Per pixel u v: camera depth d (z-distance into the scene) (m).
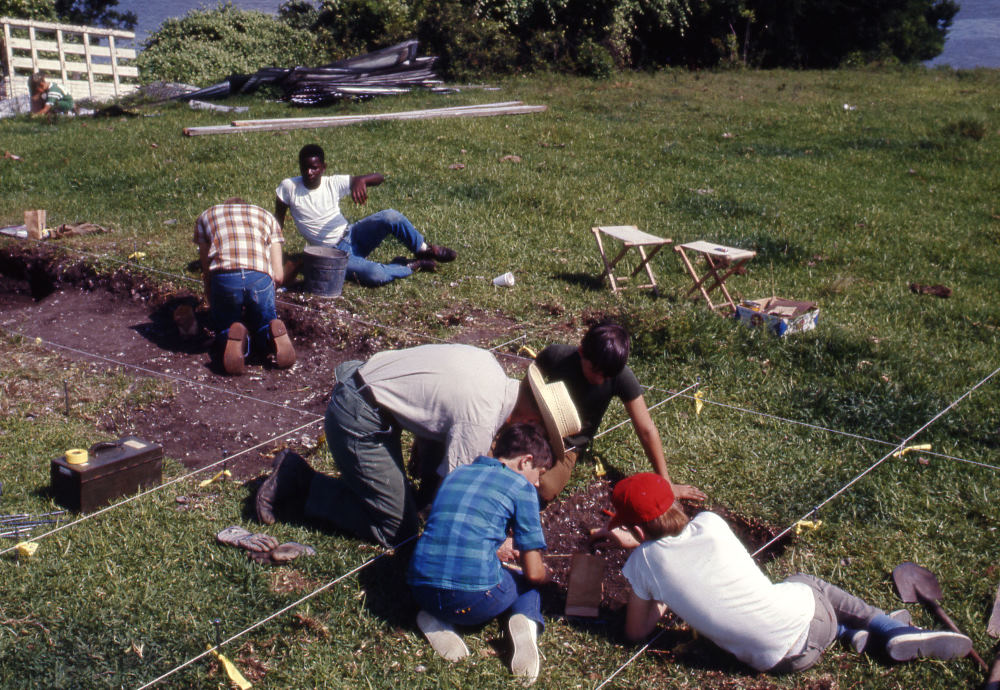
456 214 9.70
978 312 7.59
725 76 25.77
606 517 4.48
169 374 5.85
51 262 7.56
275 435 5.10
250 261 5.95
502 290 7.44
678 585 3.27
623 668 3.38
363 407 3.79
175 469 4.61
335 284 7.00
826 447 5.16
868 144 15.02
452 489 3.49
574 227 9.55
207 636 3.39
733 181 12.25
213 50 24.83
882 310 7.62
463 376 3.67
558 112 17.16
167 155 12.13
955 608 3.79
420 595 3.42
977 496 4.65
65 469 4.08
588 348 4.03
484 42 22.91
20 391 5.37
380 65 20.33
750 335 6.44
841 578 3.95
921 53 48.66
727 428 5.33
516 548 3.71
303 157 7.16
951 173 13.16
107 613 3.46
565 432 3.92
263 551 3.85
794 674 3.36
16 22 19.44
